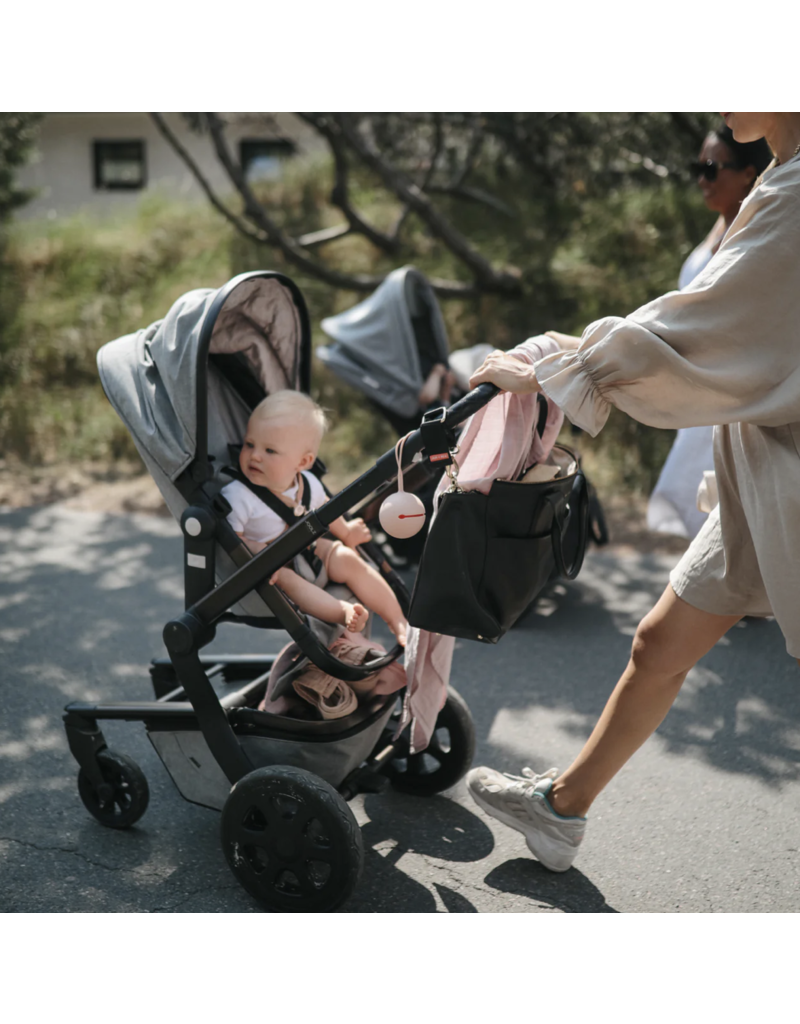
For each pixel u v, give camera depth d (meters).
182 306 2.63
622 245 9.41
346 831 2.38
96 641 4.34
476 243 9.89
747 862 2.79
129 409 2.64
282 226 10.71
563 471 2.50
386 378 5.12
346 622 2.64
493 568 2.28
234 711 2.66
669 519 4.33
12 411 8.15
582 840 2.81
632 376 2.04
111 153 14.93
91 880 2.67
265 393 3.04
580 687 3.92
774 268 1.96
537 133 9.42
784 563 2.06
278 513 2.71
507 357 2.33
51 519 6.20
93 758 2.86
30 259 10.60
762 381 2.01
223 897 2.61
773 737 3.52
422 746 2.65
